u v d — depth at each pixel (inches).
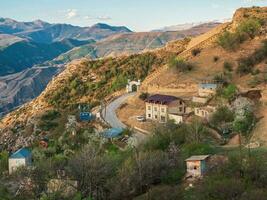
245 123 4224.9
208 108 5167.3
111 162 3403.1
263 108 4675.2
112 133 5280.5
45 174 3193.9
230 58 7027.6
